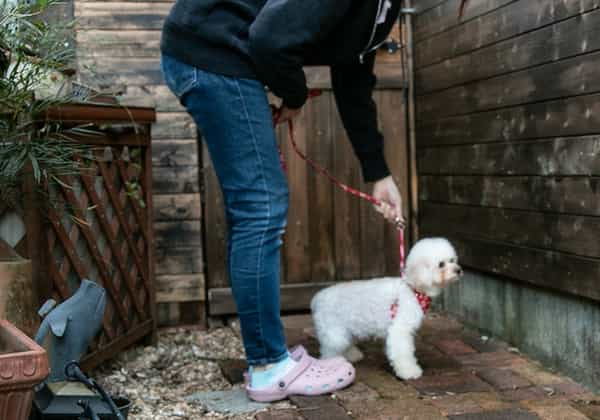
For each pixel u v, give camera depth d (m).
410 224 3.88
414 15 3.79
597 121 2.29
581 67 2.37
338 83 2.59
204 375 2.81
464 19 3.20
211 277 3.65
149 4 3.48
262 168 2.27
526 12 2.70
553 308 2.68
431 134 3.64
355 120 2.61
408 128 3.84
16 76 2.13
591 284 2.35
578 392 2.42
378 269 3.84
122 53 3.47
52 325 1.82
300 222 3.75
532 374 2.63
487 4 2.99
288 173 3.72
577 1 2.38
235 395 2.51
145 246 3.24
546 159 2.60
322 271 3.79
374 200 2.70
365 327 2.67
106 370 2.85
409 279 2.62
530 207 2.72
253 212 2.29
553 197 2.57
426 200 3.75
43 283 2.40
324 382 2.42
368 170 2.66
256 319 2.34
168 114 3.53
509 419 2.15
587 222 2.37
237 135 2.25
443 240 2.65
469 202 3.25
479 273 3.27
